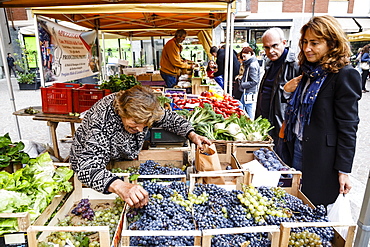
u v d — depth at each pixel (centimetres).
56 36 519
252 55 591
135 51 1644
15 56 1628
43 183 184
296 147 259
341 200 201
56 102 441
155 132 261
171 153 264
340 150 222
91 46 693
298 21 1488
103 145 188
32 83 1377
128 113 165
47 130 714
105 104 194
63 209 192
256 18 1783
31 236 142
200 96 526
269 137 302
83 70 644
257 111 407
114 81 504
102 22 736
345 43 213
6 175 178
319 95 226
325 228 159
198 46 1474
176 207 171
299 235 153
